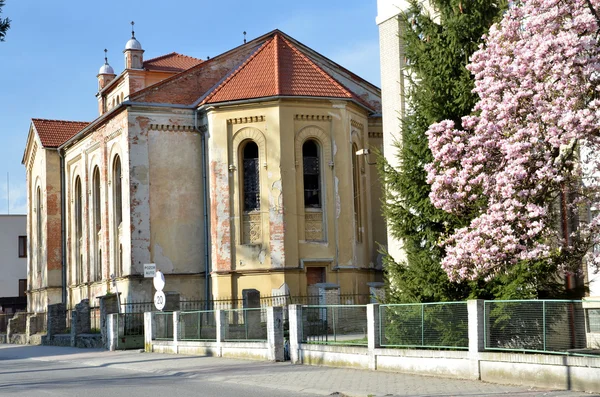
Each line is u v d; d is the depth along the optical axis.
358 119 40.91
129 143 40.12
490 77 16.92
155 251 40.03
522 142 15.91
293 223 38.09
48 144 53.44
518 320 15.60
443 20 21.44
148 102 40.53
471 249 16.59
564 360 14.40
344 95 39.31
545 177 15.95
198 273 40.47
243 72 40.62
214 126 39.53
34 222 57.84
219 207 39.09
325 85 39.62
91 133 46.53
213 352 26.59
